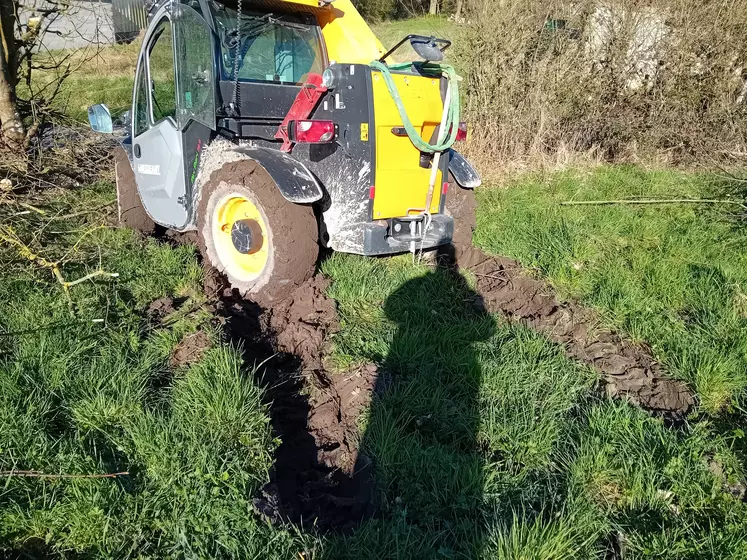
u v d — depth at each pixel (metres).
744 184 6.61
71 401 2.81
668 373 3.61
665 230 5.77
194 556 2.12
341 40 4.77
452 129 4.06
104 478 2.35
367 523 2.38
